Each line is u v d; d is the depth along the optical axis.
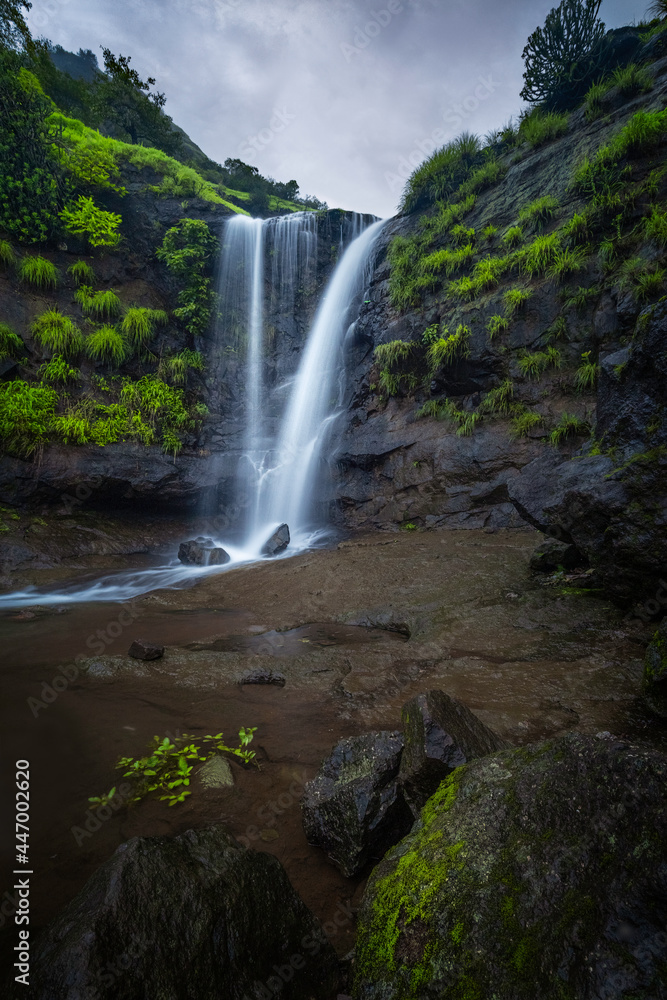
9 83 13.21
